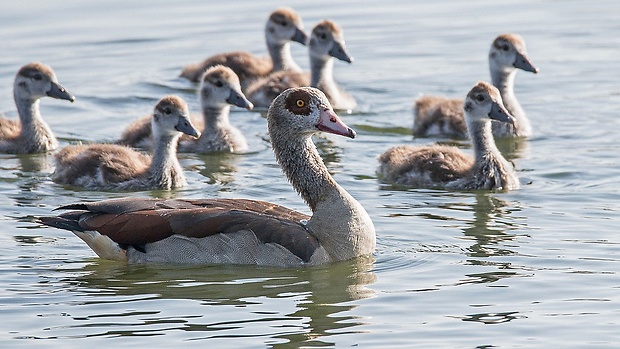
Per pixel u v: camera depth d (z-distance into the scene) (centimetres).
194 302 1324
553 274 1401
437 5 3288
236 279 1403
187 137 2227
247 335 1214
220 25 3067
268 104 2530
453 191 1875
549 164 2011
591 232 1587
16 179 1992
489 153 1898
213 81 2197
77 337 1218
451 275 1408
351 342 1192
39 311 1302
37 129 2206
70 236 1609
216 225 1459
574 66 2709
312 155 1512
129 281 1407
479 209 1739
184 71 2683
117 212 1505
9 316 1287
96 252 1505
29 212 1744
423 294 1337
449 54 2830
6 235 1611
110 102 2530
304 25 3028
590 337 1197
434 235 1590
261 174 1998
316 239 1460
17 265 1480
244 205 1517
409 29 3036
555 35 2962
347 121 2391
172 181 1936
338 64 2802
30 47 2842
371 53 2862
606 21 3078
